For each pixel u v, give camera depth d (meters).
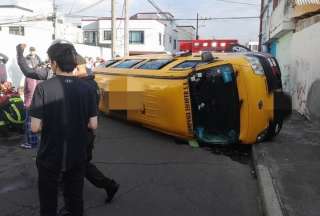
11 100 8.95
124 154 7.64
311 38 11.14
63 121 3.76
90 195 5.54
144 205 5.27
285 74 16.06
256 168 6.51
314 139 8.45
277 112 8.06
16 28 46.66
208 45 16.89
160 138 8.93
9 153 7.66
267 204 4.93
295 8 12.59
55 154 3.78
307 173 6.11
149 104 8.83
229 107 7.85
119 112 10.29
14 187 5.87
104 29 51.25
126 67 10.40
